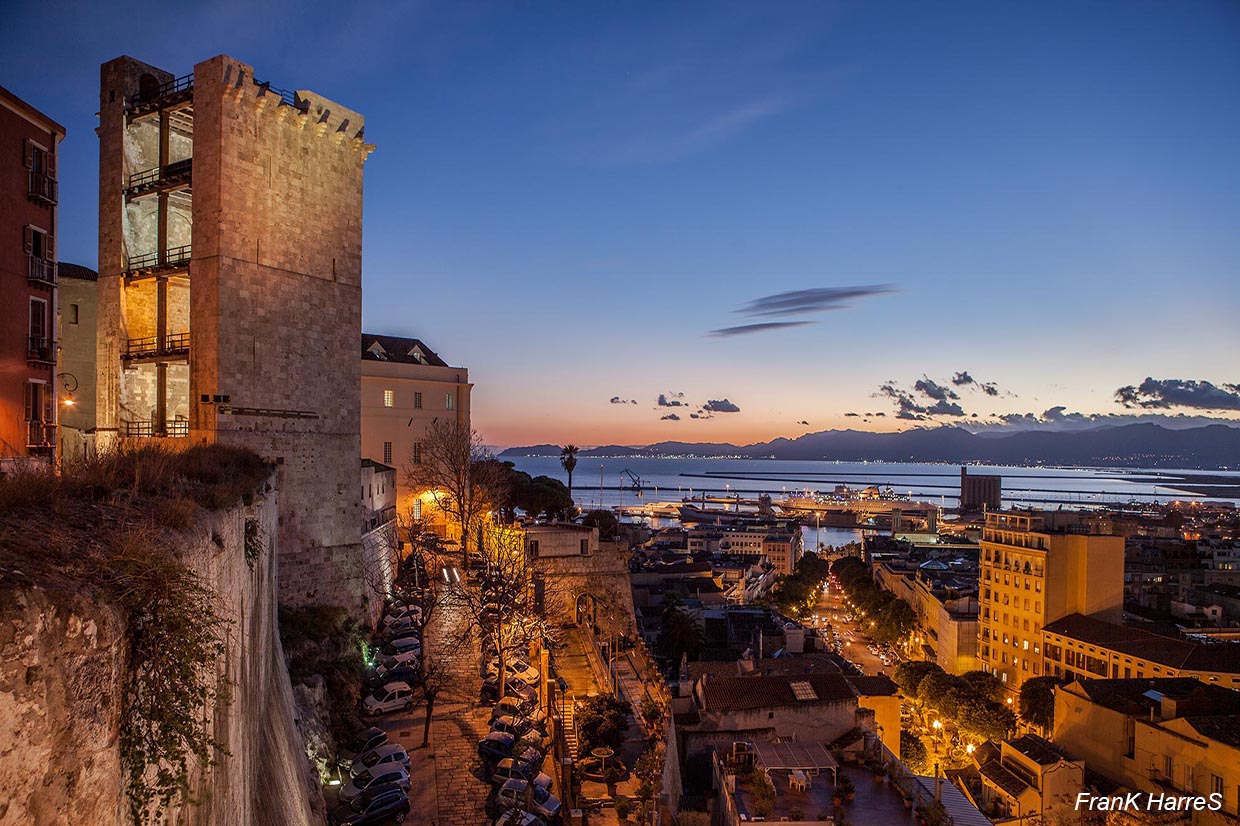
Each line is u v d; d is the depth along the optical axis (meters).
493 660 57.41
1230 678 79.94
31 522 11.45
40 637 8.05
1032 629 106.38
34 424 32.50
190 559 13.62
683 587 124.25
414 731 44.97
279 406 47.44
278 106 47.31
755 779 43.75
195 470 22.64
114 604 9.58
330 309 51.00
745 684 55.38
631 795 41.22
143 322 50.78
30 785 7.81
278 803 23.70
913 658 134.75
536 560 75.00
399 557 78.00
